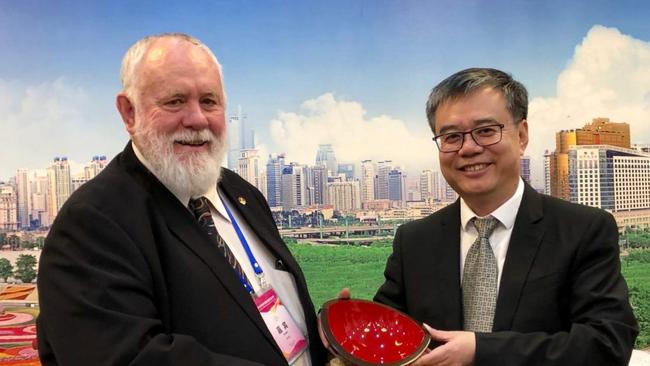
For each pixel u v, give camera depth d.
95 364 0.94
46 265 1.04
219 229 1.32
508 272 1.28
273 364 1.18
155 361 0.96
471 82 1.28
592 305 1.19
